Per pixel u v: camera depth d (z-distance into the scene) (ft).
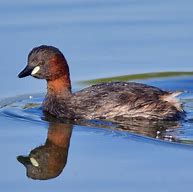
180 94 59.93
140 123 53.78
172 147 48.67
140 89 55.57
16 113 57.06
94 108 55.36
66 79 57.00
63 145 50.01
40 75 56.90
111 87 56.24
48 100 57.41
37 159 48.24
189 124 53.26
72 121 55.06
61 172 46.01
